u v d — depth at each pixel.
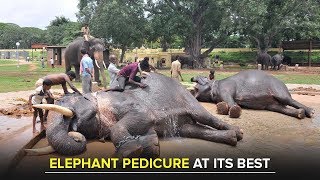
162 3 44.31
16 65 47.59
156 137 6.92
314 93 16.42
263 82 11.23
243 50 55.66
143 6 42.69
